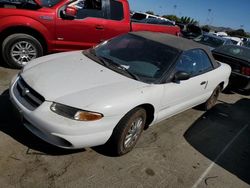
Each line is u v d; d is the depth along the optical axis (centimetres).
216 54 734
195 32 1564
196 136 444
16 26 522
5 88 463
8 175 274
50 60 378
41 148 323
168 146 392
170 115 415
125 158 340
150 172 326
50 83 306
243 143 456
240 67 682
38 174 283
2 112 383
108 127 297
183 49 409
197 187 321
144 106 344
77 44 590
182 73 373
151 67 372
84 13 580
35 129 298
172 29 761
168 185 312
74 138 281
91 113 281
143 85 339
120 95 305
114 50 410
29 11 525
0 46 552
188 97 433
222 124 514
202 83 454
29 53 554
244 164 393
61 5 550
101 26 600
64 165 304
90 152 334
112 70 359
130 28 646
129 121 317
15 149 312
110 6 606
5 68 552
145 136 404
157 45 407
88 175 297
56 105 282
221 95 695
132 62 380
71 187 276
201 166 364
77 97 288
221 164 380
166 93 364
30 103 298
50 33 554
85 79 323
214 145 429
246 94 750
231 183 344
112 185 292
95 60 384
